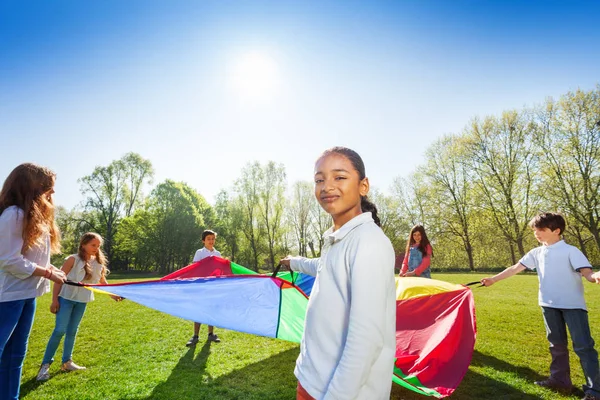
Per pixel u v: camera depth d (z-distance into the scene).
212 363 4.97
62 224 45.69
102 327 7.39
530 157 29.95
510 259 32.03
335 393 1.20
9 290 2.88
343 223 1.63
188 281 3.75
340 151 1.62
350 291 1.39
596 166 26.02
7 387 2.92
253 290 3.90
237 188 43.16
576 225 27.86
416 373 3.76
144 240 41.59
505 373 4.39
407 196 38.75
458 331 4.23
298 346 5.81
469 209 33.47
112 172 46.81
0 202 2.95
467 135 32.72
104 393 3.96
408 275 6.41
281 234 43.09
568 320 3.76
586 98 26.09
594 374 3.56
